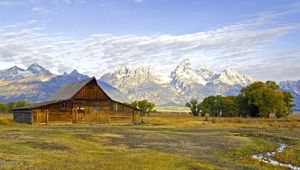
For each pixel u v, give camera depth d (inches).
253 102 6560.0
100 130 2910.9
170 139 2343.8
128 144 1996.8
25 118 3951.8
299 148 2129.7
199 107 7819.9
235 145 2149.4
